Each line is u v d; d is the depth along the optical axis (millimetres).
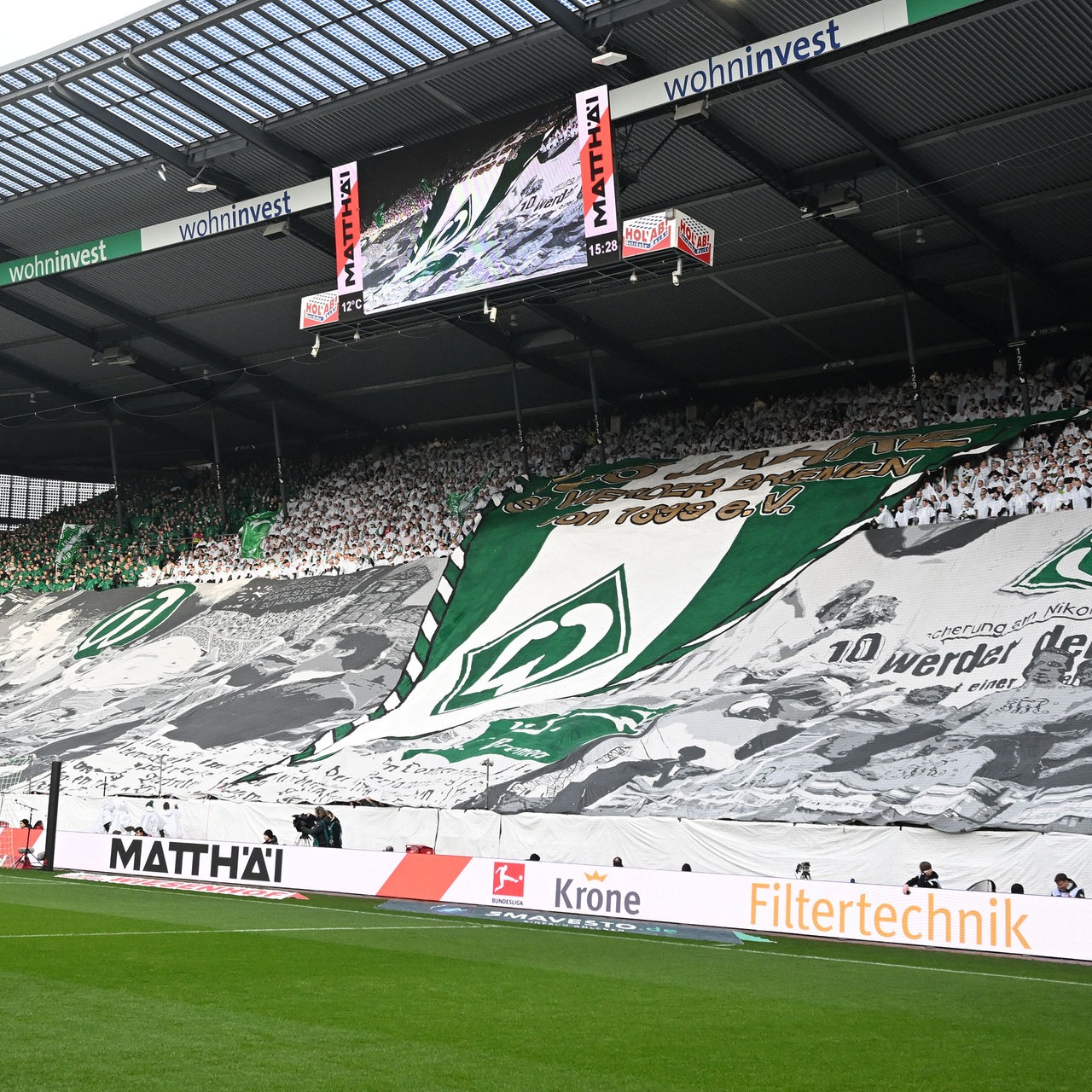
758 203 31031
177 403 49656
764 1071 9430
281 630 39250
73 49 28844
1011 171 28422
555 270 27812
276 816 25594
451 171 29406
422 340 41938
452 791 26906
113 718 36750
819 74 25266
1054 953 15891
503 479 43906
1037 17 23203
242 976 12977
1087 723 22406
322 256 35656
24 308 39875
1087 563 26562
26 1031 9875
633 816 22547
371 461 51531
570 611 33719
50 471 60531
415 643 35344
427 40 27125
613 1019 11250
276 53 27953
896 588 28562
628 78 27422
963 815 20828
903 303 34312
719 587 31812
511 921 19047
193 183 32531
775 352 41219
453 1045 9953
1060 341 38281
